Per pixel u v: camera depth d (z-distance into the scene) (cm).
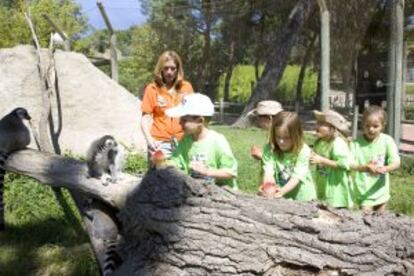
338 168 445
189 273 313
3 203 545
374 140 470
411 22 2091
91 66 843
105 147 401
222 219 310
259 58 2884
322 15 851
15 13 2520
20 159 506
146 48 3312
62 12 2692
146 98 496
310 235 298
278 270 302
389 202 654
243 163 869
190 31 2908
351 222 300
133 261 342
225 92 3000
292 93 3127
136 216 340
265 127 448
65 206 586
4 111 773
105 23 1102
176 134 494
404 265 290
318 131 455
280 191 375
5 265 479
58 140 796
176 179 330
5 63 786
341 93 2272
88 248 495
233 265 303
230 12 2633
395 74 902
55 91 806
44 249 505
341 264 291
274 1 2364
